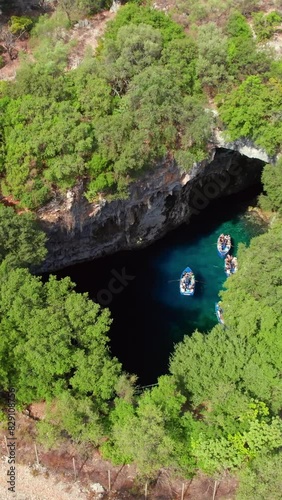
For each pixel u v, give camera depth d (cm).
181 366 4212
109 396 3938
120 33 6150
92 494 3862
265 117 5812
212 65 5991
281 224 5509
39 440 3872
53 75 5900
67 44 6706
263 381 4038
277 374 4112
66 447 4106
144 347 5359
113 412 3944
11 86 5750
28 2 7450
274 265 4459
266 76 6000
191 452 3775
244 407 3844
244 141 6056
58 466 4019
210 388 4075
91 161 5353
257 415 3878
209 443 3641
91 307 4238
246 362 4134
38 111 5344
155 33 6147
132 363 5181
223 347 4231
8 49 6831
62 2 7188
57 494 3878
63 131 5184
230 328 4444
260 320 4294
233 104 5744
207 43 6038
